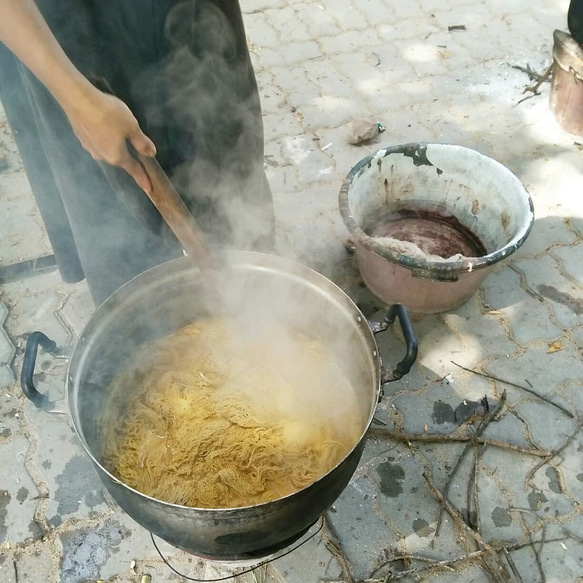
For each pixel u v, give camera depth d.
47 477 1.78
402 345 2.08
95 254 1.78
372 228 2.27
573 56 2.57
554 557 1.63
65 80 1.05
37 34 1.02
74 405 1.29
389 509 1.71
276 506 1.13
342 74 3.17
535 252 2.35
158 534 1.28
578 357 2.05
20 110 1.53
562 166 2.68
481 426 1.87
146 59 1.47
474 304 2.20
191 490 1.36
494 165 2.09
